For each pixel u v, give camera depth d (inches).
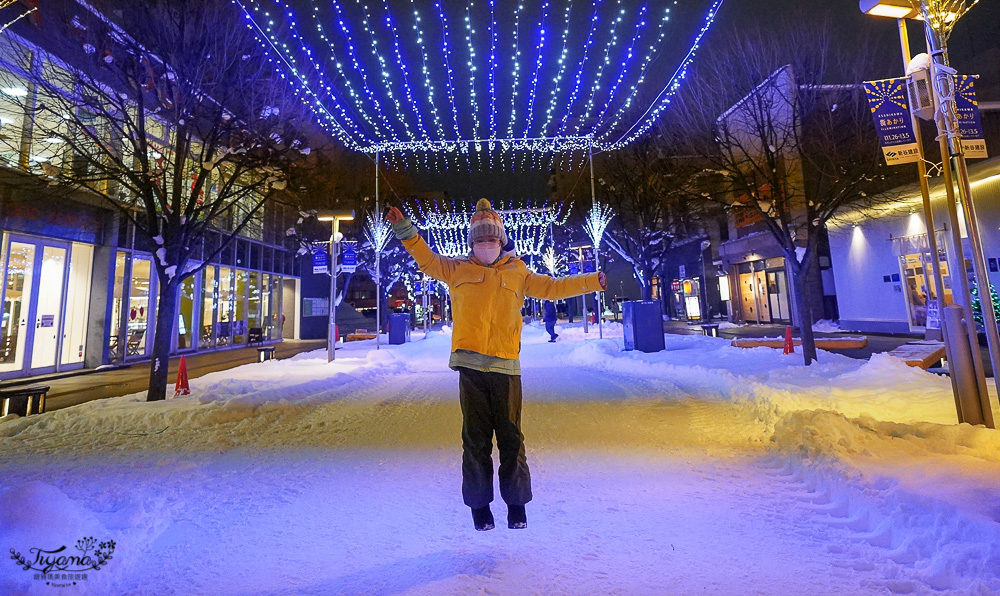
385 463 188.9
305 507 144.0
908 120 203.8
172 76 340.5
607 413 266.4
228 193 367.2
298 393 331.6
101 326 601.0
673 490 149.9
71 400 383.9
